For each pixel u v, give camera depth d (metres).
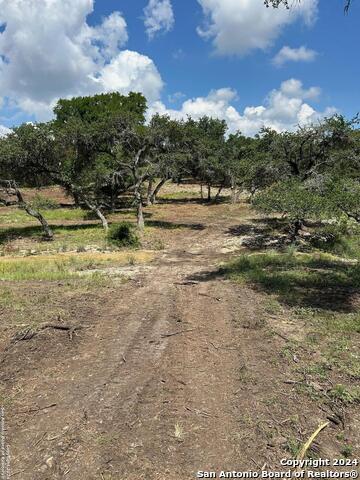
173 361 6.06
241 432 4.33
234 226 27.11
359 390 5.16
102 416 4.61
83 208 37.41
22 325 7.26
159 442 4.17
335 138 22.98
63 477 3.69
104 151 26.78
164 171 26.86
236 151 39.62
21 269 14.09
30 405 4.88
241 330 7.33
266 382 5.37
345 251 18.70
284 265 13.65
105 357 6.21
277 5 7.42
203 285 11.20
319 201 17.44
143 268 14.34
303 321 7.75
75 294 9.79
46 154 24.58
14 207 38.47
